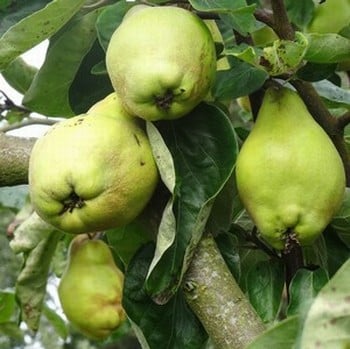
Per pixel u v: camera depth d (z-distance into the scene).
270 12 0.80
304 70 0.74
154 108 0.69
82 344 2.88
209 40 0.70
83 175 0.67
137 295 0.76
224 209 0.76
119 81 0.69
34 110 0.89
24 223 0.98
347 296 0.50
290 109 0.72
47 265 0.99
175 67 0.67
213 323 0.69
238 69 0.76
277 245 0.70
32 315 1.00
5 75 1.07
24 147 0.77
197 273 0.70
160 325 0.76
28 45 0.76
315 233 0.69
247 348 0.53
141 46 0.68
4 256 2.86
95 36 0.83
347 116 0.77
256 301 0.78
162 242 0.69
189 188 0.72
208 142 0.73
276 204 0.69
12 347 2.86
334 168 0.69
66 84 0.86
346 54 0.71
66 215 0.69
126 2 0.76
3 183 0.77
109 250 0.95
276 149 0.69
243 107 0.97
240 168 0.71
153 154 0.70
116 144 0.69
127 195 0.69
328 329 0.50
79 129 0.69
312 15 0.85
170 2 0.75
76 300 0.93
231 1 0.70
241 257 0.84
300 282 0.72
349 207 0.79
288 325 0.53
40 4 0.85
